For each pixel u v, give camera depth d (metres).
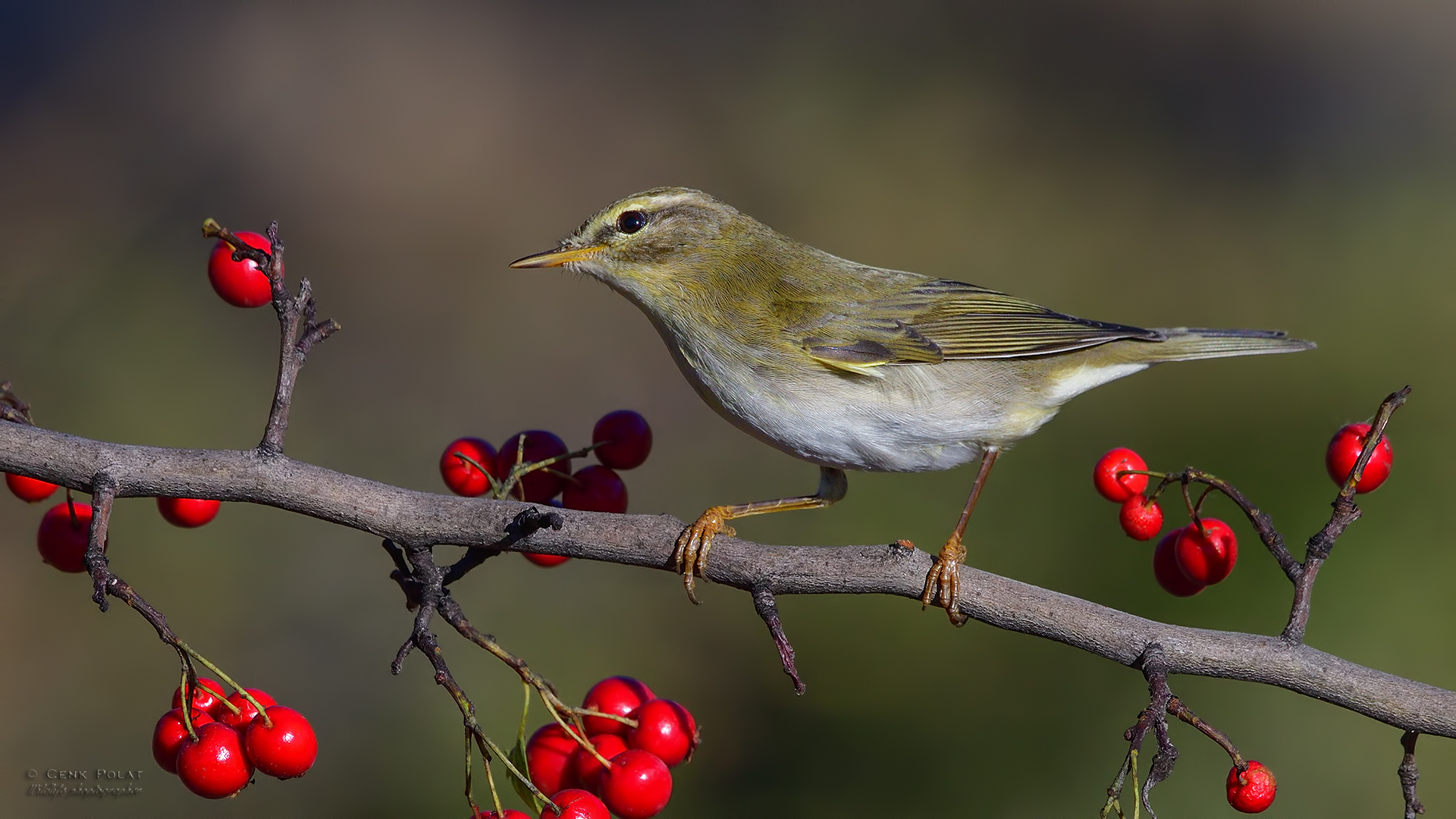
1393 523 11.61
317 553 13.03
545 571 13.30
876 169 19.14
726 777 11.52
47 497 6.59
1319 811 10.33
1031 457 13.09
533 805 5.33
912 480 13.15
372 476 13.98
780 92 20.80
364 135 19.09
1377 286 15.59
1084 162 19.42
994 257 17.42
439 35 21.52
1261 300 15.94
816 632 12.20
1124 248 17.39
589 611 12.80
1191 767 10.64
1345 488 5.59
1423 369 13.64
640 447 7.11
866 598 12.20
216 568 12.68
